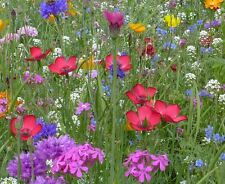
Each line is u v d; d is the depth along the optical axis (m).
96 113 0.99
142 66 1.25
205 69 1.43
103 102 1.00
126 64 0.98
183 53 1.48
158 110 0.84
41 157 0.75
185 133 1.08
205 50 1.50
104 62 1.08
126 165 0.74
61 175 0.76
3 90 1.18
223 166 0.86
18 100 1.09
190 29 1.70
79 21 1.63
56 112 1.07
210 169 0.81
